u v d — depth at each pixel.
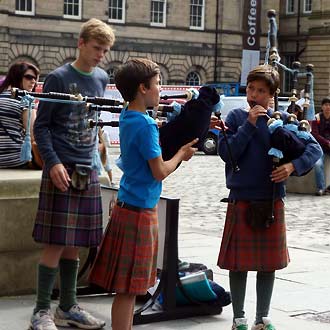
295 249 9.40
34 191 6.27
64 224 5.27
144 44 51.50
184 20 53.06
